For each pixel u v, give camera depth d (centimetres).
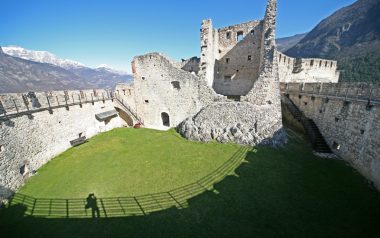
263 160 1326
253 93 1697
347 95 1374
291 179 1127
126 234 797
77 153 1631
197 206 939
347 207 906
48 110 1523
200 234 781
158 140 1836
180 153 1504
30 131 1345
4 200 1032
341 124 1416
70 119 1764
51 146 1544
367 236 749
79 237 793
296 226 804
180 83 2114
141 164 1378
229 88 2505
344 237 749
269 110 1628
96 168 1358
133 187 1119
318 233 768
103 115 2150
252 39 2269
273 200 958
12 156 1167
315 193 1006
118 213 923
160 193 1055
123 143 1822
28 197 1071
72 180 1219
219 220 847
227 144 1573
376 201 946
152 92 2336
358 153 1230
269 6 1678
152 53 2230
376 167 1073
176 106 2202
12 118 1202
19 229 855
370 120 1146
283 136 1570
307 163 1311
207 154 1452
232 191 1034
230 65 2458
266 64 1683
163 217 881
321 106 1670
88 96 2002
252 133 1551
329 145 1546
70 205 992
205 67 2028
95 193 1081
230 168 1250
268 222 827
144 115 2475
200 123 1777
